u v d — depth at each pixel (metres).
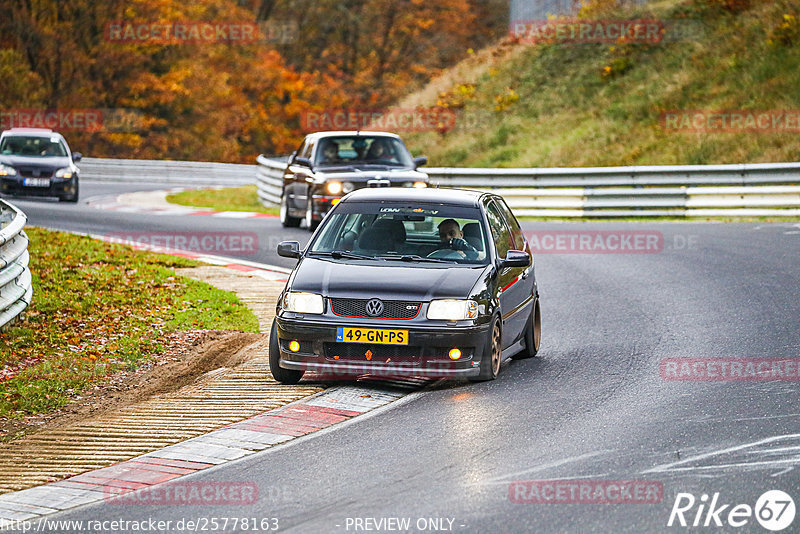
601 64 140.62
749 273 56.19
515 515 21.48
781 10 129.25
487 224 36.75
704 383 33.16
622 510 21.70
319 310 33.00
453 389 33.34
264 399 32.41
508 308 36.03
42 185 99.75
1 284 39.97
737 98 117.00
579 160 118.44
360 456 26.06
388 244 36.53
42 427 30.48
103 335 41.66
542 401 31.38
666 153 111.81
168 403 32.38
